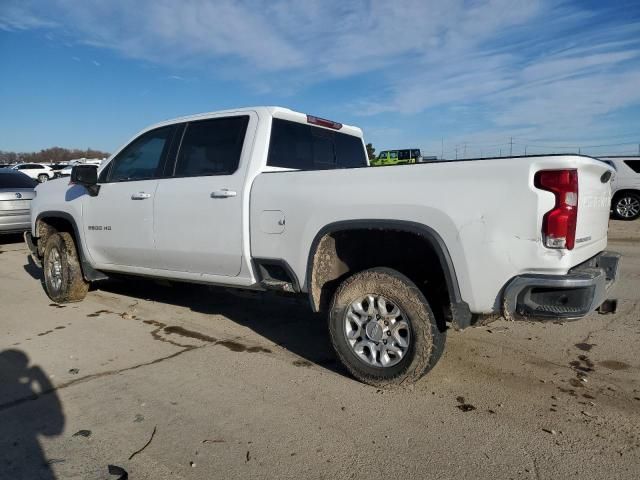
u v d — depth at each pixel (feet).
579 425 10.22
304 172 12.86
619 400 11.28
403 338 11.55
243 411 10.97
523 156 10.13
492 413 10.75
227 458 9.24
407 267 12.53
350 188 11.82
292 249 12.83
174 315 18.26
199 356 14.23
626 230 41.86
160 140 16.63
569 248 9.79
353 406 11.14
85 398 11.64
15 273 27.20
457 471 8.77
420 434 9.96
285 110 15.03
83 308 19.36
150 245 16.19
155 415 10.83
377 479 8.60
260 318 17.85
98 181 18.10
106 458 9.26
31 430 10.23
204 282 15.51
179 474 8.79
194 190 14.87
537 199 9.80
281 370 13.17
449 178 10.62
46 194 20.39
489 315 11.07
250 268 13.93
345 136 18.34
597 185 11.37
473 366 13.21
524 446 9.50
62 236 19.65
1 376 12.94
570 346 14.58
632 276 23.76
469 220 10.34
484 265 10.30
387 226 11.23
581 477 8.56
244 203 13.75
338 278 13.17
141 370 13.25
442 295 12.11
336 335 12.23
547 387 11.98
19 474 8.77
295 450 9.47
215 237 14.40
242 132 14.66
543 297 10.09
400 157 81.05
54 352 14.64
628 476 8.57
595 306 10.04
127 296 21.15
